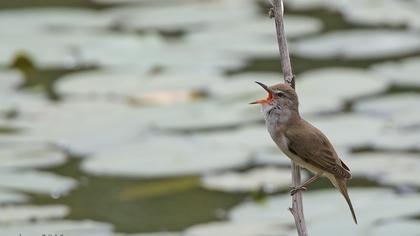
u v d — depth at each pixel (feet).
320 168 36.11
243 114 54.75
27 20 68.39
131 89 57.93
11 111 55.62
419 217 44.57
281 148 36.63
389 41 63.82
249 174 49.01
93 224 45.16
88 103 56.59
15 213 45.85
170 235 44.11
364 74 59.11
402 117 53.93
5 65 61.57
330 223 44.11
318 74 59.06
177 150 51.34
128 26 67.77
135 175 49.11
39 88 58.75
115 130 53.36
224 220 46.16
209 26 67.10
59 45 64.23
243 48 62.95
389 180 47.85
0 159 50.21
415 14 68.28
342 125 53.06
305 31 65.00
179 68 60.49
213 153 50.83
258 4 71.10
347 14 69.00
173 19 68.39
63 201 47.70
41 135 52.70
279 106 36.68
